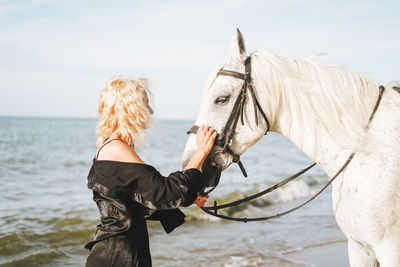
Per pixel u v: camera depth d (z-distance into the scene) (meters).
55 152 21.30
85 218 6.88
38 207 7.67
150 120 2.14
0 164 14.93
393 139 2.01
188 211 7.82
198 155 2.14
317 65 2.25
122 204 1.97
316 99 2.18
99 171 2.00
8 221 6.52
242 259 5.06
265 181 12.22
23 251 5.26
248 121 2.25
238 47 2.27
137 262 1.99
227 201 8.94
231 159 2.34
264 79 2.24
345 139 2.09
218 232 6.55
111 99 2.09
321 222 7.22
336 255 5.20
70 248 5.53
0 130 49.59
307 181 12.66
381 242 2.01
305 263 4.88
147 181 1.93
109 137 2.13
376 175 2.00
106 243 1.98
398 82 2.19
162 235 6.32
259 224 7.16
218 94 2.24
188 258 5.13
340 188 2.15
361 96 2.16
